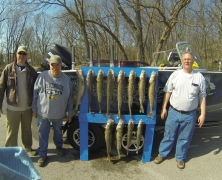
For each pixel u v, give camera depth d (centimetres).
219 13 1683
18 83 370
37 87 364
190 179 338
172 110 376
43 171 357
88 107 380
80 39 2514
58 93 362
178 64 510
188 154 422
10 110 375
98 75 362
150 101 370
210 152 427
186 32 2464
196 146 457
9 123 379
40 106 366
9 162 132
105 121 378
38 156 404
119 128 370
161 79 438
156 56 703
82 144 390
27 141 406
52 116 367
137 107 411
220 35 2119
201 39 2694
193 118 366
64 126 437
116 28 2319
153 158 404
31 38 4306
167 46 2306
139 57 1379
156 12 1562
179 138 377
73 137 417
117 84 378
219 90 472
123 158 402
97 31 2720
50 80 361
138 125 376
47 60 478
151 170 363
